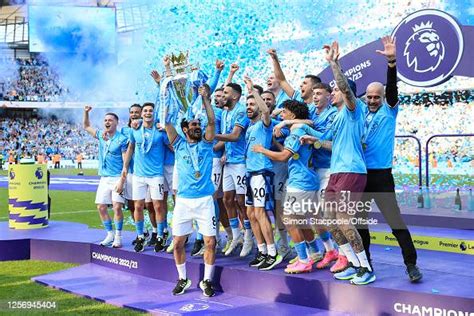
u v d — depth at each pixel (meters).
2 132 36.69
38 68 31.83
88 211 12.31
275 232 5.84
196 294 5.37
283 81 6.09
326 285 4.71
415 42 6.89
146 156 6.36
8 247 7.24
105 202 6.77
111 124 6.71
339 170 4.66
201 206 5.24
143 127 6.39
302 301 4.85
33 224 8.16
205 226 5.26
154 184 6.35
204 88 5.13
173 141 5.28
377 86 4.80
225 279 5.40
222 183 6.09
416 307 4.23
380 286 4.45
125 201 6.80
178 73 5.43
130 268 6.37
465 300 4.03
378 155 4.76
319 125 5.19
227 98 5.91
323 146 5.05
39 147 36.62
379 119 4.79
